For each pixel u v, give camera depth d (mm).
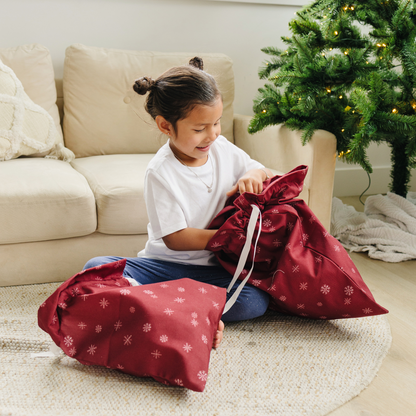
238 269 981
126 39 1884
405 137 1552
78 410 764
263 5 2023
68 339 821
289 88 1612
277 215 998
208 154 1086
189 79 897
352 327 1061
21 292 1195
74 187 1188
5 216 1124
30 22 1742
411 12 1397
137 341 799
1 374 866
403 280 1339
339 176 2297
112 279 909
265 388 833
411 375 892
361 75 1443
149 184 992
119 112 1701
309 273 962
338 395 817
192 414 761
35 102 1609
